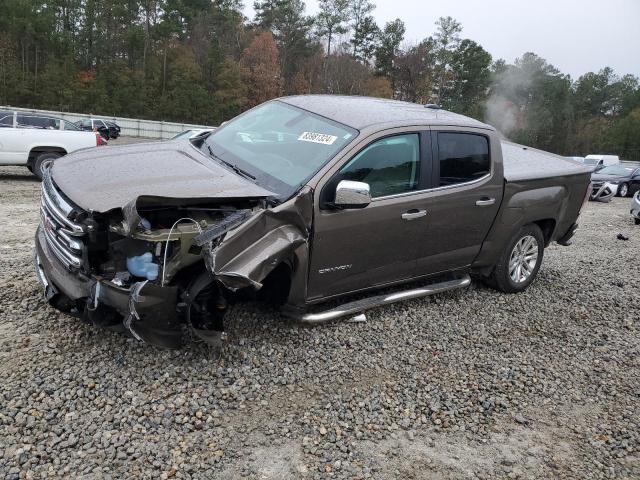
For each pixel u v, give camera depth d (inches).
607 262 334.0
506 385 167.0
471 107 3088.1
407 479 121.6
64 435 119.1
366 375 161.8
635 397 169.3
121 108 2349.9
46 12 2605.8
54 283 146.6
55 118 517.3
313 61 2864.2
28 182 490.9
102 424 124.3
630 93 3718.0
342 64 2807.6
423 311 212.8
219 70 2581.2
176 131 1988.2
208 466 116.8
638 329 223.9
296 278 160.4
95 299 134.9
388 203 177.3
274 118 198.1
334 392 150.9
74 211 136.7
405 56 2957.7
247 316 182.2
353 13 2955.2
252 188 151.8
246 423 132.7
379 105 204.8
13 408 124.7
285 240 148.1
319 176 160.9
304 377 155.5
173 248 136.6
